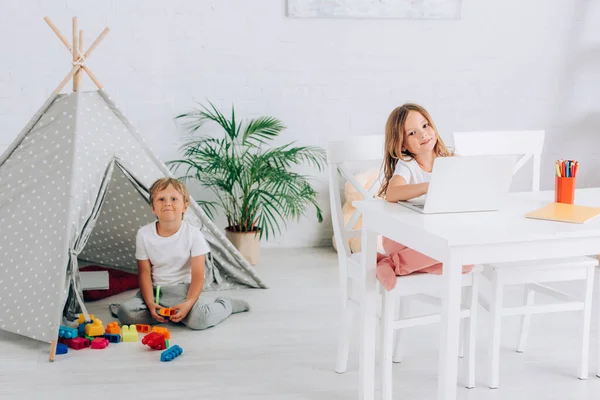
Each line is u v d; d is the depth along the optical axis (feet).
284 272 12.64
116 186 11.22
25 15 12.71
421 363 9.04
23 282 9.61
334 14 13.55
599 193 8.39
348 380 8.53
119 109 10.62
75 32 10.36
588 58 14.71
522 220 6.87
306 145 13.93
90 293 11.10
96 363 8.91
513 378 8.61
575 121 14.87
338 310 10.83
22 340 9.59
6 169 10.33
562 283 12.06
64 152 9.91
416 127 7.94
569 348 9.48
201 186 13.62
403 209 7.33
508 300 11.19
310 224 14.23
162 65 13.25
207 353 9.26
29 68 12.86
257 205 12.86
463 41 14.20
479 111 14.47
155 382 8.41
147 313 10.19
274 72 13.64
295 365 8.92
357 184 8.78
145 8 13.05
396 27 13.89
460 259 6.31
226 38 13.39
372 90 13.99
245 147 13.75
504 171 7.07
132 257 12.08
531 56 14.51
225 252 11.52
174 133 13.48
